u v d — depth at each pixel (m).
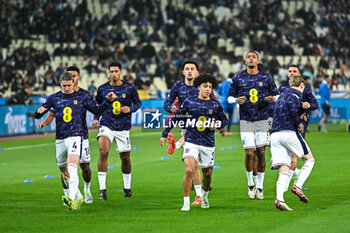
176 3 140.38
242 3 142.62
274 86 37.41
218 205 34.09
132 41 125.62
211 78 32.03
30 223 28.84
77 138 32.94
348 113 98.25
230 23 133.12
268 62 120.69
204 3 140.25
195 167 34.47
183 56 120.69
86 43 119.75
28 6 126.56
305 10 146.12
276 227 27.19
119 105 37.16
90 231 26.89
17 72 104.19
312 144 70.38
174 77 111.81
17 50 114.81
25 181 44.44
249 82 37.19
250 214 30.83
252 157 36.59
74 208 32.03
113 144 73.88
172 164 54.72
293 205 33.69
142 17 132.50
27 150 67.12
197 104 31.98
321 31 140.88
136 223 28.69
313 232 25.98
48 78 107.81
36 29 125.25
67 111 33.00
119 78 37.41
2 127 81.56
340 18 146.12
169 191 39.88
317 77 117.56
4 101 90.12
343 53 135.25
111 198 37.12
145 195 38.25
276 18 136.50
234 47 129.88
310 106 36.66
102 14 134.88
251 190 36.62
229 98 37.66
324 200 35.19
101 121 37.47
